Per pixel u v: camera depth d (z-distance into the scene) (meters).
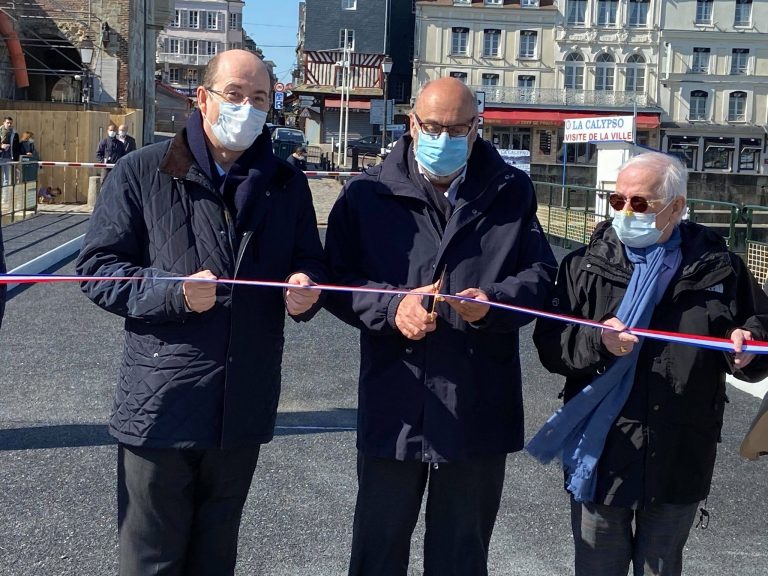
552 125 64.94
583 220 16.58
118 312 2.98
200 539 3.24
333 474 5.23
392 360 3.29
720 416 3.21
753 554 4.45
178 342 3.03
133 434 3.02
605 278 3.18
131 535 3.11
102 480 4.99
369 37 69.00
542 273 3.30
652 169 3.05
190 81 103.19
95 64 30.31
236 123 3.02
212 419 3.04
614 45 65.50
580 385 3.28
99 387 6.80
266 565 4.14
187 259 3.07
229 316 3.07
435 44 65.56
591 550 3.24
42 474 5.05
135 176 3.11
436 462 3.21
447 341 3.24
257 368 3.14
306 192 3.35
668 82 65.62
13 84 30.19
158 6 34.69
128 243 3.09
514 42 65.75
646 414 3.10
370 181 3.39
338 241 3.42
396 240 3.30
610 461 3.12
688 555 4.42
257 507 4.74
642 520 3.24
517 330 3.45
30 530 4.36
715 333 3.12
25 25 29.92
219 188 3.13
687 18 65.25
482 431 3.27
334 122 68.94
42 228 15.44
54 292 10.26
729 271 3.11
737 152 65.75
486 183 3.31
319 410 6.45
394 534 3.35
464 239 3.29
